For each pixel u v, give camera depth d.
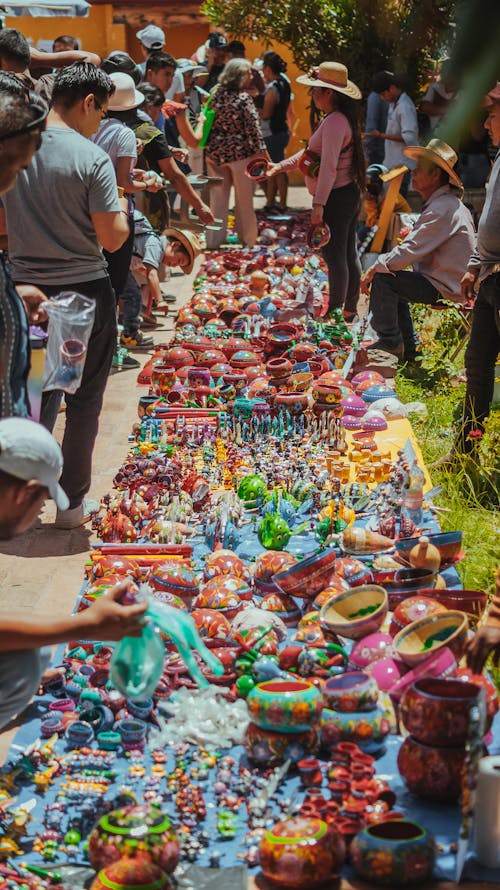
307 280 9.42
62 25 21.30
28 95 5.03
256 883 2.79
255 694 3.21
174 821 3.03
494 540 5.05
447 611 3.64
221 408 6.66
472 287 6.02
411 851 2.72
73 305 4.59
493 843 2.81
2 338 3.27
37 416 4.23
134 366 8.64
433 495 5.29
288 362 6.75
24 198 5.04
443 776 3.01
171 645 3.81
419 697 3.06
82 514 5.61
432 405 7.08
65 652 4.04
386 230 11.02
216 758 3.33
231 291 9.95
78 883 2.81
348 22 10.84
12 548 5.34
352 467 5.92
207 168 14.88
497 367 6.67
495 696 3.37
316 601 4.08
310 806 2.92
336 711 3.25
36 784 3.24
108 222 5.06
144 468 5.68
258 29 14.09
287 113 15.55
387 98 11.59
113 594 3.01
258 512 5.34
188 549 4.76
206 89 15.20
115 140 7.09
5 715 3.09
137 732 3.43
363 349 7.91
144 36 12.80
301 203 17.47
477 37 1.59
